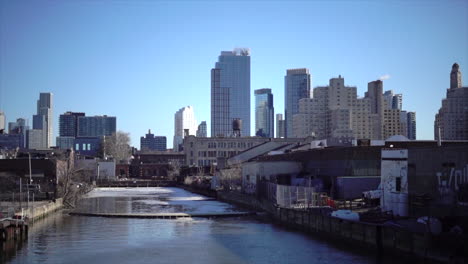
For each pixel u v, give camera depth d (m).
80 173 154.25
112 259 43.47
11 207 68.69
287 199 72.44
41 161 105.31
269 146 152.12
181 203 103.94
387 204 55.56
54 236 55.66
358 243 47.47
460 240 36.25
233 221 69.69
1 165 104.81
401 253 41.12
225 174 125.06
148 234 57.16
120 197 124.06
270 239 53.34
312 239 53.19
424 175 48.34
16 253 46.00
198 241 52.28
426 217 43.25
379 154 75.19
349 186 72.44
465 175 42.00
